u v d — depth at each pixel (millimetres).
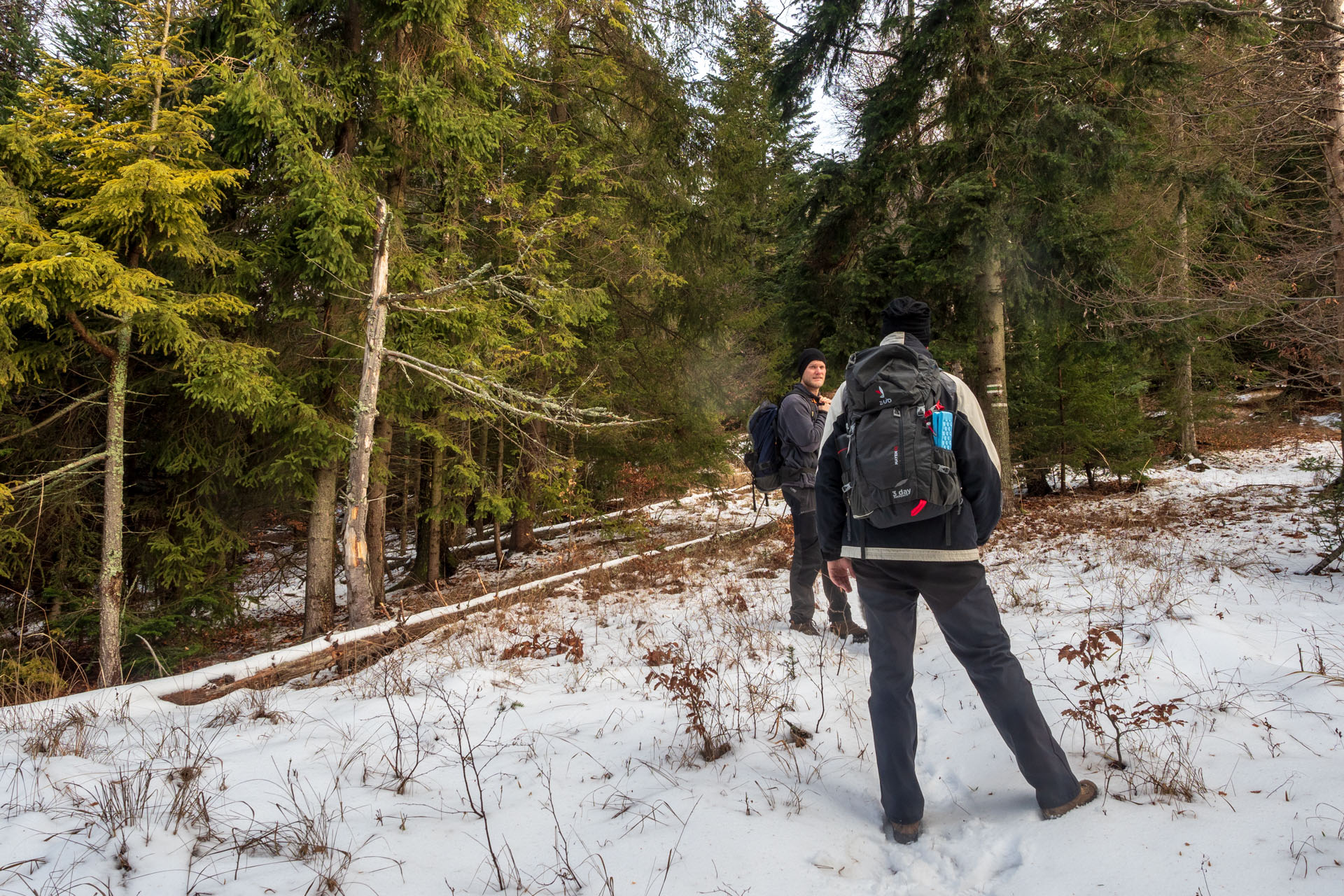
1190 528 7629
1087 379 11984
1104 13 8164
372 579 8906
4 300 5207
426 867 2121
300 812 2357
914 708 2408
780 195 14672
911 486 2215
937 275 9211
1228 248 8719
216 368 6219
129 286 5656
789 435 4539
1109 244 8695
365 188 7012
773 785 2629
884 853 2281
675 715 3344
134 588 7742
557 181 9195
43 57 5992
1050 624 4234
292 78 6336
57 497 6867
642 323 11484
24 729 3664
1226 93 6387
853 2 9516
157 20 6289
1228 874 1858
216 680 4930
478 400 7902
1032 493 12867
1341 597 4465
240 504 8695
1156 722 2654
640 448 11656
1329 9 5867
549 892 1998
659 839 2232
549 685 4082
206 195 6113
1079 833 2154
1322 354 6113
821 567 4652
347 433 7324
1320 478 9836
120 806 2438
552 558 11320
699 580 7242
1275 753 2510
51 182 6141
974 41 8945
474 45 7641
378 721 3488
